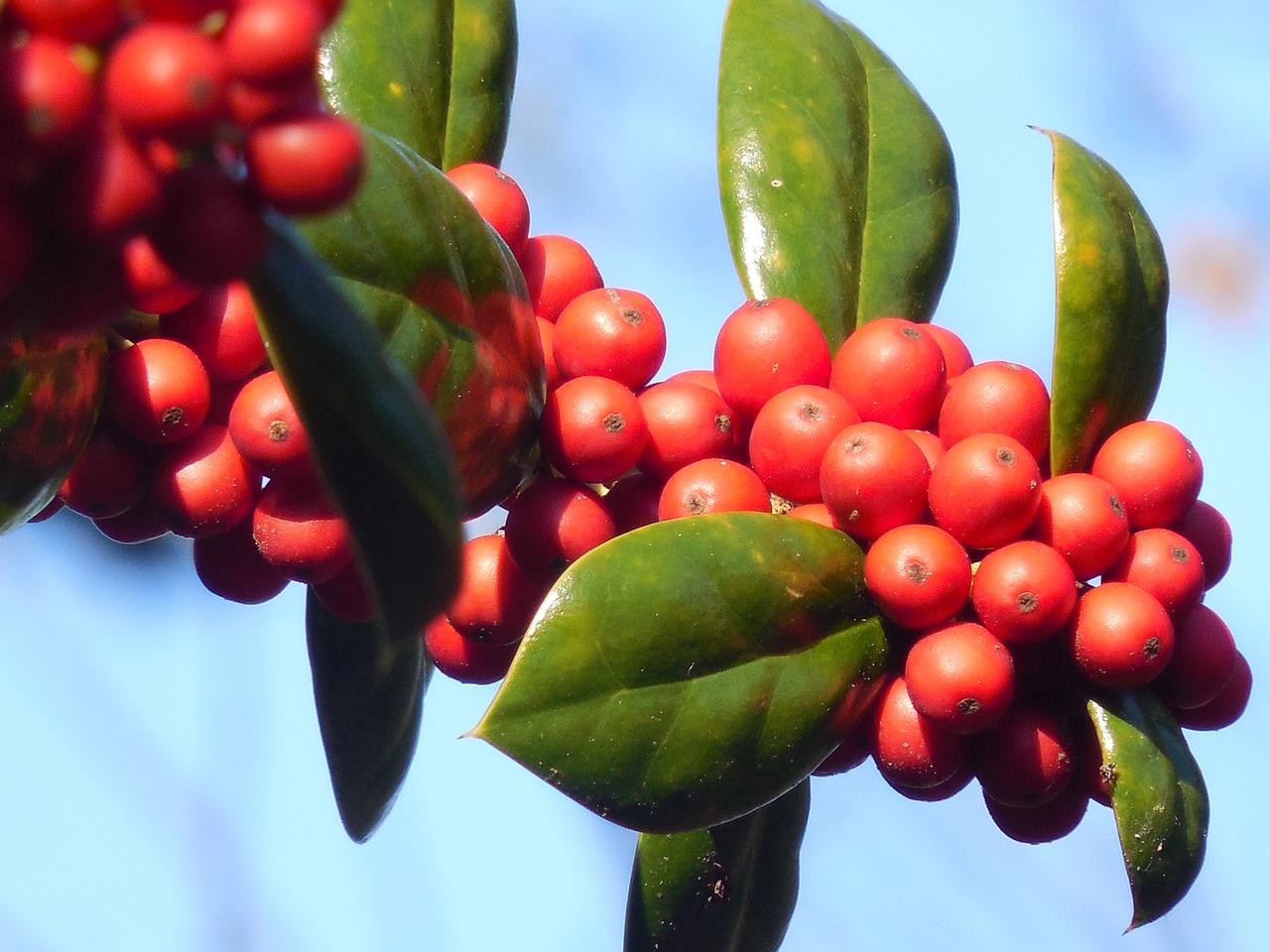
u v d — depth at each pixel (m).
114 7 0.61
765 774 0.68
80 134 0.60
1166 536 0.69
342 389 0.64
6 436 0.68
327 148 0.62
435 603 0.64
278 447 0.69
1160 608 0.69
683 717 0.68
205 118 0.60
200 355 0.69
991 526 0.69
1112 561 0.69
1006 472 0.69
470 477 0.69
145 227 0.62
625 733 0.68
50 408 0.68
